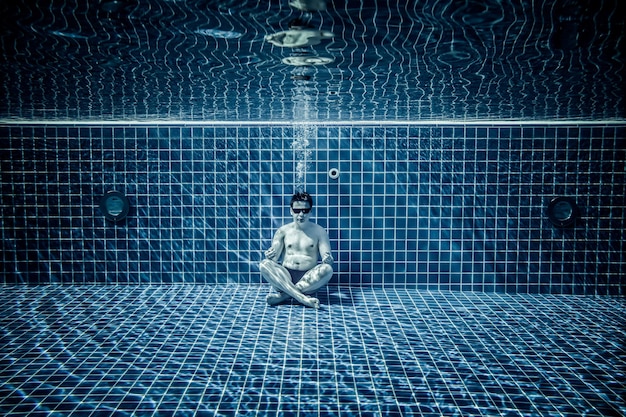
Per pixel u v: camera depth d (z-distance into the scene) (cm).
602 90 307
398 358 330
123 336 369
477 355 337
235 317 418
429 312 441
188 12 159
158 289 509
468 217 515
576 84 287
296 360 325
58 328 386
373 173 515
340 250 522
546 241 514
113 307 444
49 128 509
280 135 511
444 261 521
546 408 263
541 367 318
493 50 207
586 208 508
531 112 420
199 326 394
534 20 165
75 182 515
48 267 522
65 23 174
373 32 180
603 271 513
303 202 470
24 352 336
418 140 510
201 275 526
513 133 505
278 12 158
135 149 513
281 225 521
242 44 200
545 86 295
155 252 523
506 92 318
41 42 200
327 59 227
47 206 517
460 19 165
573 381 297
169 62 237
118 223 521
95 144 512
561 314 441
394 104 376
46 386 284
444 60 227
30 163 512
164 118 475
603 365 322
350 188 516
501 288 520
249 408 259
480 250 518
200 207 520
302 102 368
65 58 228
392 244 521
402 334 379
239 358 328
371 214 519
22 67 250
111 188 517
